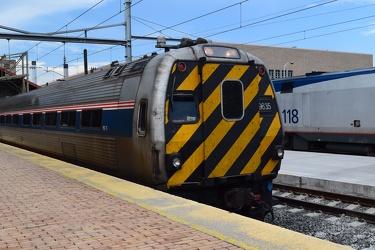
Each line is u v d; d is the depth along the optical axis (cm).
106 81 869
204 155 666
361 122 1638
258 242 402
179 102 659
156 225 475
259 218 720
